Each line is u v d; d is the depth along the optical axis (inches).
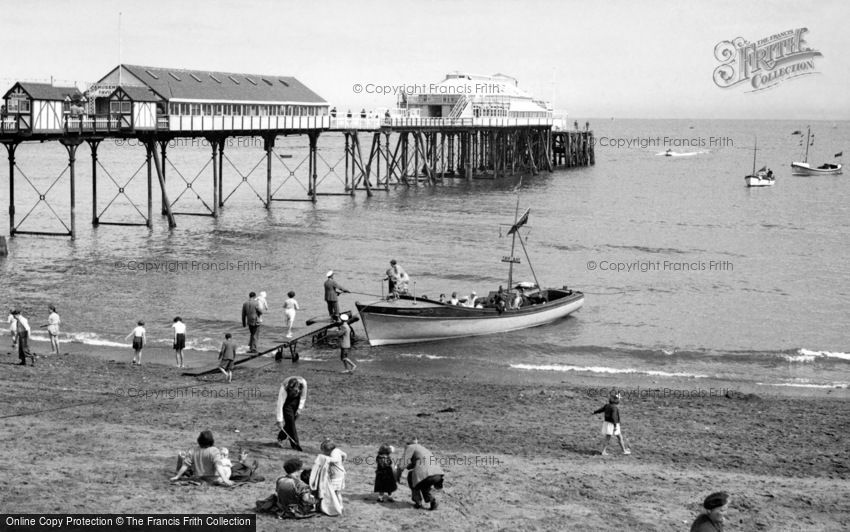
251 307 1395.2
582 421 1106.7
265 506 724.0
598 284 2105.1
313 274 2106.3
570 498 804.6
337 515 724.0
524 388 1273.4
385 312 1487.5
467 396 1217.4
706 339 1608.0
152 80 2881.4
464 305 1572.3
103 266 2143.2
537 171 5644.7
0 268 2092.8
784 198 4320.9
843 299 1974.7
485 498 791.7
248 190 4434.1
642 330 1663.4
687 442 1026.1
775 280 2193.7
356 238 2679.6
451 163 5098.4
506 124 4921.3
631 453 974.4
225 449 800.9
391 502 766.5
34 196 3951.8
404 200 3809.1
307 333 1454.2
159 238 2628.0
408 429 1036.5
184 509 710.5
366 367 1389.0
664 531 732.0
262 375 1309.1
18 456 839.1
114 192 4227.4
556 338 1592.0
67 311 1690.5
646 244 2751.0
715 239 2898.6
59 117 2397.9
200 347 1466.5
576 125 6476.4
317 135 3609.7
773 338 1625.2
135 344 1344.7
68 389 1169.4
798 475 919.0
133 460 839.7
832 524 766.5
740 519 769.6
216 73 3366.1
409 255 2406.5
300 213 3309.5
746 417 1141.7
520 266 2308.1
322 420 1062.4
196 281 1987.0
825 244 2812.5
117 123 2591.0
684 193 4475.9
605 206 3777.1
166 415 1052.5
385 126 3939.5
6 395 1118.4
